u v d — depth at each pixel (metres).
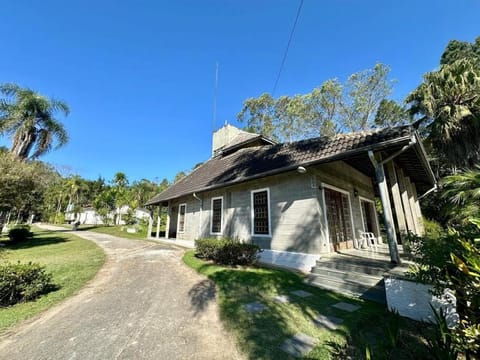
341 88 20.83
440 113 11.70
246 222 9.12
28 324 3.56
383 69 19.47
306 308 4.05
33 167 13.00
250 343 2.90
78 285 5.53
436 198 13.91
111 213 37.00
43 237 18.06
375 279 4.84
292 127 22.75
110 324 3.48
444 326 2.04
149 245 12.89
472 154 10.93
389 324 2.66
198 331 3.26
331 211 7.87
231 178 9.33
